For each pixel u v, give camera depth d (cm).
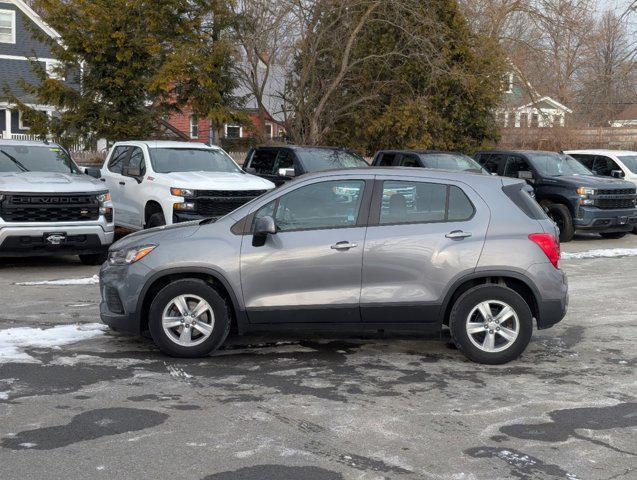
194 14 2053
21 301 966
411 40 2381
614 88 3481
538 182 1778
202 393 607
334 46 2367
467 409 575
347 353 740
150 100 2067
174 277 727
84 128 1944
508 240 699
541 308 700
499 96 2747
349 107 2505
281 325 711
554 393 619
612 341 803
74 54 1941
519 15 3259
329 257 701
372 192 717
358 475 450
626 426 542
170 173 1359
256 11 2203
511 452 490
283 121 2550
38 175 1253
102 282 742
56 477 443
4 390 605
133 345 755
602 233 1847
